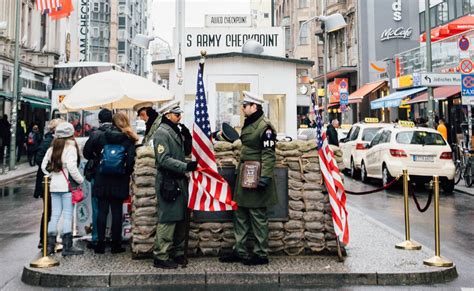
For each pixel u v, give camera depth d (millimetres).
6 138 23766
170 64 12422
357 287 5648
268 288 5598
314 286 5695
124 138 6723
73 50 45812
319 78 44250
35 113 34156
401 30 35406
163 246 6082
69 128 6867
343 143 19797
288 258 6570
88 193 7973
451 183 13961
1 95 25891
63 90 21750
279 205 6742
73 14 45656
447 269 5973
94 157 6973
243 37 12570
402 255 6656
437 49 23672
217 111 12062
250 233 6613
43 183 6707
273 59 11969
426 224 9406
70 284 5703
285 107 12016
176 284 5750
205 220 6648
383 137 15117
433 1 30969
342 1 39875
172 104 6219
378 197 13172
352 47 38406
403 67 28031
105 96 7324
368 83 35562
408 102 23922
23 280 5941
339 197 6754
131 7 87375
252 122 6234
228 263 6297
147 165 6551
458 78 16719
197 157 6297
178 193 5984
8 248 7734
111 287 5672
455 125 22734
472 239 8117
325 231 6785
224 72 11930
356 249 7031
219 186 6359
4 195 14422
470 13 26547
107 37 79125
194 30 12461
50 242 6891
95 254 6840
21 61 31672
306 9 52031
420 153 13742
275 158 6219
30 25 34281
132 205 6852
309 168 6801
